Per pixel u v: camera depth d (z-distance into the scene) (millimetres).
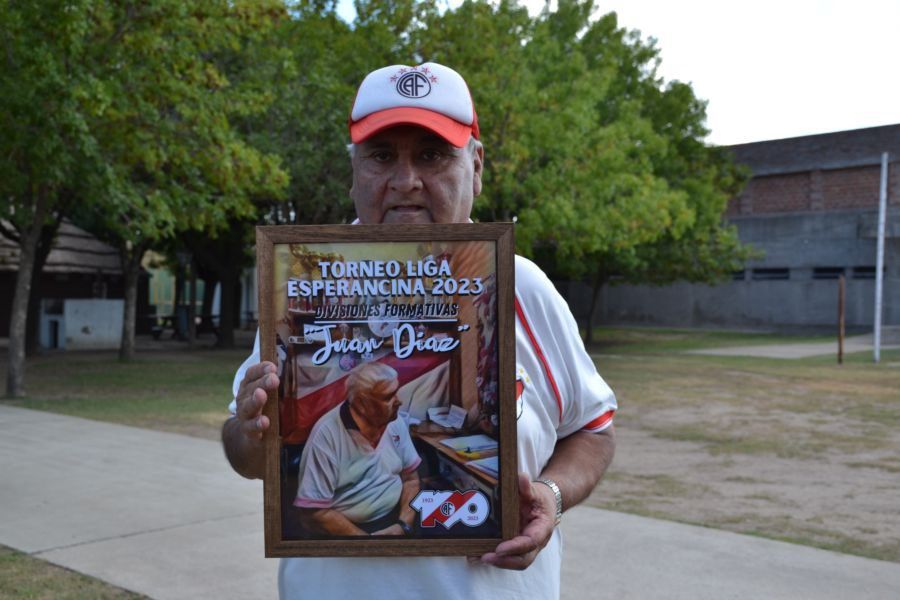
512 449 1601
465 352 1609
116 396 13461
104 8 11164
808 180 39750
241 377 1818
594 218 18750
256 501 6602
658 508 6680
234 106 13039
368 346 1611
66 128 11203
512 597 1750
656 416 12391
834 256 38438
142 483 7188
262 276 1603
